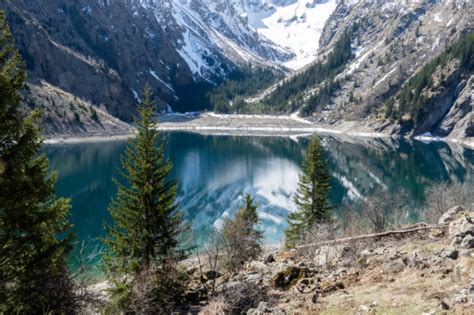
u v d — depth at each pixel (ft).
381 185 300.20
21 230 59.88
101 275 103.96
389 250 62.39
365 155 440.45
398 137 616.39
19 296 61.11
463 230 55.52
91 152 455.22
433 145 532.32
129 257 85.15
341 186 297.53
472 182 287.89
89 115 597.93
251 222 132.98
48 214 62.03
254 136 645.51
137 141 89.40
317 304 48.44
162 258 81.97
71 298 66.33
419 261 53.36
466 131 563.89
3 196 56.29
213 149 500.33
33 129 60.34
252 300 56.34
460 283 44.19
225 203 262.88
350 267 59.93
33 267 62.54
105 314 70.13
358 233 109.40
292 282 58.70
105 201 260.01
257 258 93.35
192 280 79.20
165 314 67.67
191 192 289.74
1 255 58.70
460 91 602.44
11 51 59.11
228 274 78.48
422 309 40.81
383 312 42.04
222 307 56.80
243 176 344.28
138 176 85.40
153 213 85.35
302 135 654.53
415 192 274.98
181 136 638.94
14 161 57.77
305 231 130.72
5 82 56.18
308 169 146.72
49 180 63.26
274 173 357.61
